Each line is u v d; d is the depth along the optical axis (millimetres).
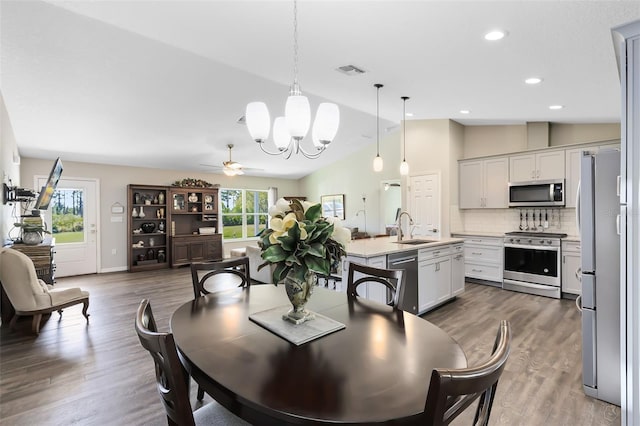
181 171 8023
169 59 3768
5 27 2926
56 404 2131
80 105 4449
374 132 7449
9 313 3699
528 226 5262
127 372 2555
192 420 993
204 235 7910
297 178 10383
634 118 1446
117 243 6977
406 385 984
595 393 2150
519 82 3199
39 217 4125
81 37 3203
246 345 1278
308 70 3373
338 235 1521
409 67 3072
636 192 1452
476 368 774
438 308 4086
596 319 2148
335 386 981
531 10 1952
